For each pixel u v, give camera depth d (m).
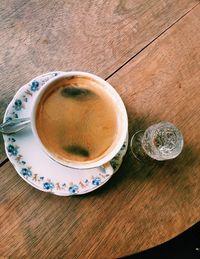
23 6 0.32
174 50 0.33
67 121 0.28
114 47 0.32
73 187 0.28
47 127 0.28
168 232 0.29
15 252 0.27
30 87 0.29
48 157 0.28
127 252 0.28
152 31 0.33
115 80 0.31
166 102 0.32
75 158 0.28
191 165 0.31
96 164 0.27
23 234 0.27
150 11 0.34
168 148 0.29
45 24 0.32
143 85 0.32
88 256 0.27
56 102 0.28
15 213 0.27
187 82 0.32
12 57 0.30
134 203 0.29
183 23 0.34
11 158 0.28
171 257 0.40
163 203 0.29
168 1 0.34
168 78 0.32
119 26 0.33
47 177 0.28
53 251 0.27
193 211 0.29
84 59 0.31
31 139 0.28
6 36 0.31
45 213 0.28
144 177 0.30
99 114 0.29
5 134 0.28
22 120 0.28
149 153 0.30
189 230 0.41
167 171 0.30
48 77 0.29
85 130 0.29
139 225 0.29
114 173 0.29
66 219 0.28
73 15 0.32
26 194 0.28
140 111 0.31
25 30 0.31
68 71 0.31
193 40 0.34
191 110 0.32
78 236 0.28
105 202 0.29
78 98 0.29
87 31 0.32
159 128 0.30
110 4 0.33
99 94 0.29
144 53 0.32
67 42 0.32
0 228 0.27
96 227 0.28
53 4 0.32
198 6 0.35
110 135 0.29
